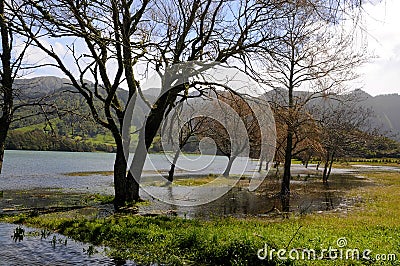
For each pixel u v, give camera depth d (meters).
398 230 13.68
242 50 18.55
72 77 18.42
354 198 27.06
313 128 26.98
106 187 30.70
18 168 52.97
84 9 8.16
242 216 17.75
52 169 53.62
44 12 5.54
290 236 11.13
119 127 21.05
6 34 14.12
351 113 40.72
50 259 9.80
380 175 56.12
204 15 19.56
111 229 12.38
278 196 26.78
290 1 13.09
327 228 13.95
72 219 14.66
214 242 10.36
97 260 9.84
